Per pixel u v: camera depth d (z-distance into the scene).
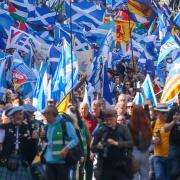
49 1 84.69
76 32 62.94
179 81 46.56
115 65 67.00
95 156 37.38
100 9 70.12
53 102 39.28
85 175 38.09
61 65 46.97
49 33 66.56
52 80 47.41
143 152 33.81
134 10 68.81
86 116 38.38
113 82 62.00
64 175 33.47
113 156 31.62
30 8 68.50
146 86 46.19
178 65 46.72
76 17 69.81
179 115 36.28
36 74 54.72
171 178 36.53
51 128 33.53
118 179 31.72
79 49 62.41
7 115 32.53
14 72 52.50
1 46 62.22
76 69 46.94
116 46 71.25
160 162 36.53
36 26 68.50
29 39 57.06
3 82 51.03
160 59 56.56
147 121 33.72
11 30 56.62
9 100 46.00
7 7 70.75
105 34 66.19
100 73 54.00
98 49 64.25
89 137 37.41
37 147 32.69
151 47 67.50
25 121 32.62
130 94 56.41
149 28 77.69
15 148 32.31
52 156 33.31
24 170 32.47
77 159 33.53
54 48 54.56
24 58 57.06
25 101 40.84
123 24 67.25
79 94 48.72
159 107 36.44
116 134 31.81
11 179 32.31
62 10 79.50
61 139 33.34
